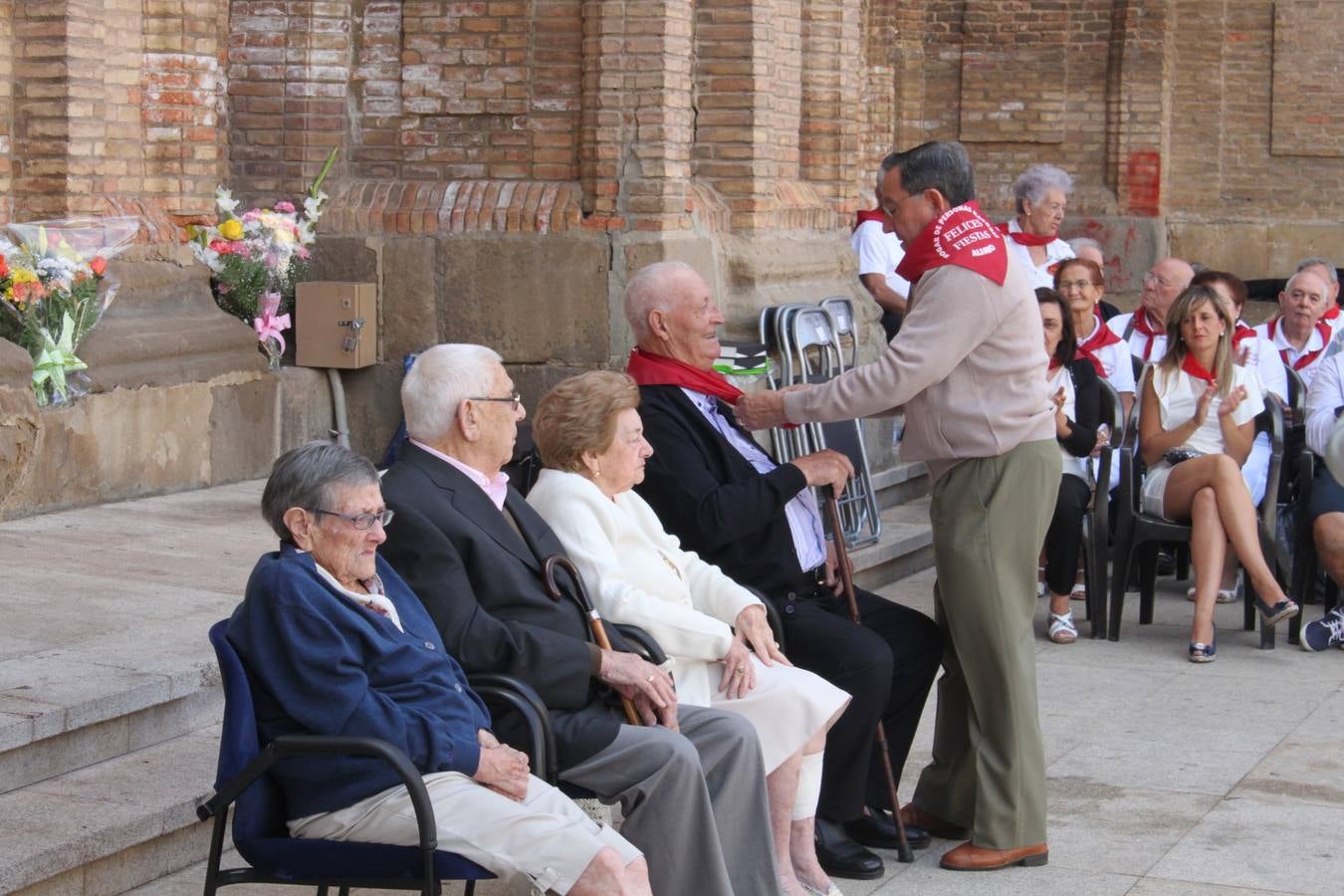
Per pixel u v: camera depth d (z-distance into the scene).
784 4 9.09
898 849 4.99
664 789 4.02
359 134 8.62
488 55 8.41
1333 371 7.71
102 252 7.16
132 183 7.69
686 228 8.34
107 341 7.23
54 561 6.16
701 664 4.51
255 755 3.58
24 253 6.91
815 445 7.57
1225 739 6.13
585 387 4.58
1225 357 7.60
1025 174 9.21
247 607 3.67
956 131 17.31
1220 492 7.27
